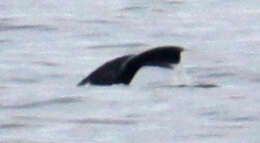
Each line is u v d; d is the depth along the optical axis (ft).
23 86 134.82
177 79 137.28
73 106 122.93
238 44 169.17
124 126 115.14
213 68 146.41
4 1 219.41
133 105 122.21
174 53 118.62
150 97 125.39
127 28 187.21
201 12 207.10
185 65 148.46
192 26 190.08
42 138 111.96
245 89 131.44
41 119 118.32
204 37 177.99
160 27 188.65
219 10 209.15
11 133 113.80
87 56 159.12
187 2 218.79
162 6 214.07
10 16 199.72
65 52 161.99
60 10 208.74
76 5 215.51
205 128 113.70
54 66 149.18
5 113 121.08
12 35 178.81
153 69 138.51
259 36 178.09
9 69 146.10
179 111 120.37
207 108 121.29
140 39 175.94
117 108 121.29
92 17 198.90
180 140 110.11
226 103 123.44
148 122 116.06
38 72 144.15
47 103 124.57
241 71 143.64
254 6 213.66
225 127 114.11
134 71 125.18
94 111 120.57
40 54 159.53
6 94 129.39
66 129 114.42
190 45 169.58
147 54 120.57
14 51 162.30
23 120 118.01
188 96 126.62
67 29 185.47
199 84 134.62
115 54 162.61
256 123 115.55
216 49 164.45
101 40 174.60
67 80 139.13
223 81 138.10
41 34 180.04
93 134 112.68
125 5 215.31
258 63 150.30
